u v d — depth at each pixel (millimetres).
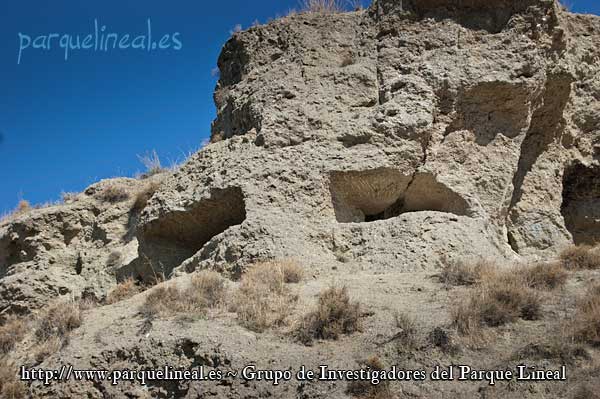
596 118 13609
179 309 9219
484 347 7738
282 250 10672
